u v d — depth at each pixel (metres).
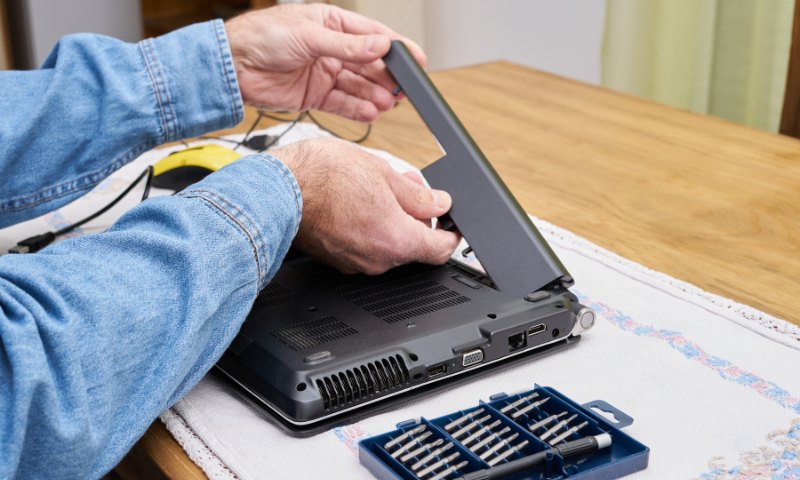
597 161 1.16
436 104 0.87
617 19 2.08
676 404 0.66
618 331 0.76
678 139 1.23
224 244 0.63
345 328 0.69
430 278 0.79
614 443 0.59
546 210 1.02
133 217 0.65
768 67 1.88
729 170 1.12
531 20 2.57
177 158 1.03
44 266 0.57
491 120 1.30
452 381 0.68
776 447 0.60
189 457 0.62
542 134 1.25
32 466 0.53
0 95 0.81
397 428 0.60
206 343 0.63
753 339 0.75
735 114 2.01
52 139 0.82
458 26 2.75
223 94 0.89
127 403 0.58
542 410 0.62
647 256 0.91
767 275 0.87
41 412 0.51
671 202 1.04
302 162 0.73
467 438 0.59
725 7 1.93
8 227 0.91
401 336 0.68
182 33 0.88
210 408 0.66
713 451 0.60
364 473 0.58
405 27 2.39
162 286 0.59
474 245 0.78
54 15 2.11
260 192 0.67
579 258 0.90
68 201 0.85
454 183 0.82
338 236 0.75
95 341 0.55
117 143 0.85
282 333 0.68
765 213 1.00
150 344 0.58
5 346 0.51
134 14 2.22
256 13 0.96
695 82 2.02
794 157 1.16
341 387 0.63
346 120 1.32
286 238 0.69
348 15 0.98
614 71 2.13
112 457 0.57
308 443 0.62
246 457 0.60
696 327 0.77
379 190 0.74
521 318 0.71
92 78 0.85
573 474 0.56
